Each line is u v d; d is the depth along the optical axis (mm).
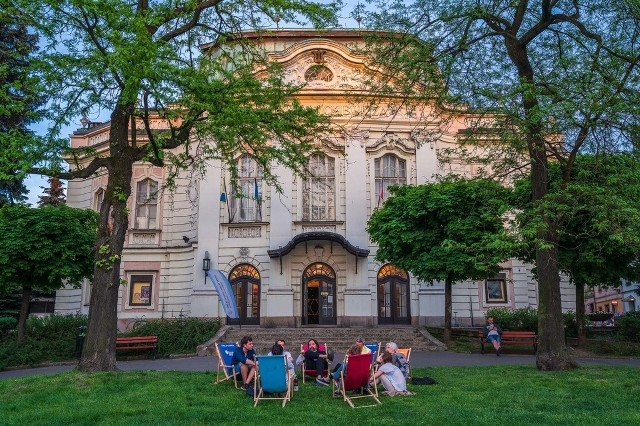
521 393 10328
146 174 29375
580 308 20641
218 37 14797
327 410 9039
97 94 12516
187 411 8656
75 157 13398
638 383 11250
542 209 11680
